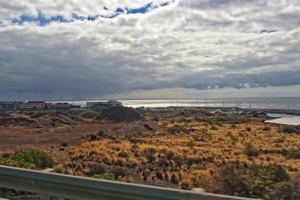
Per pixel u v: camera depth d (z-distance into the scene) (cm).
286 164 3073
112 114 10425
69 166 2819
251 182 1421
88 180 688
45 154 2552
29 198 1053
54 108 16425
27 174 782
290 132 7400
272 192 1213
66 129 7650
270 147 4869
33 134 6531
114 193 657
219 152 4172
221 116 12000
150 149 4172
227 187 1441
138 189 626
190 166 3194
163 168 3052
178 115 13175
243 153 4209
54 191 745
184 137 6172
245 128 7850
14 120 8825
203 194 563
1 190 1064
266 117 13362
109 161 3266
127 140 5509
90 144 4809
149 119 10500
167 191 596
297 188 1138
